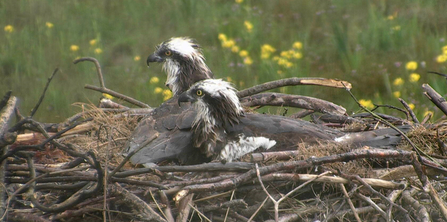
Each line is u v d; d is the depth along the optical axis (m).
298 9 23.08
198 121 10.20
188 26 22.25
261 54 18.86
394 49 19.20
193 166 8.22
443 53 17.62
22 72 18.70
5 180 8.16
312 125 10.40
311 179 8.13
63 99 16.80
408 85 16.97
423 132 9.84
